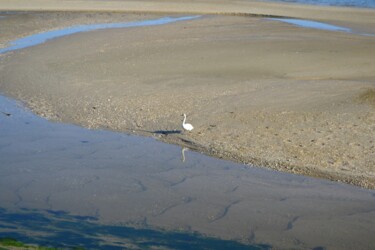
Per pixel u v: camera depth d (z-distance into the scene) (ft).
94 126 58.54
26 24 133.39
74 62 86.53
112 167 48.03
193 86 71.05
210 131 55.88
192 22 138.00
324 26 135.03
